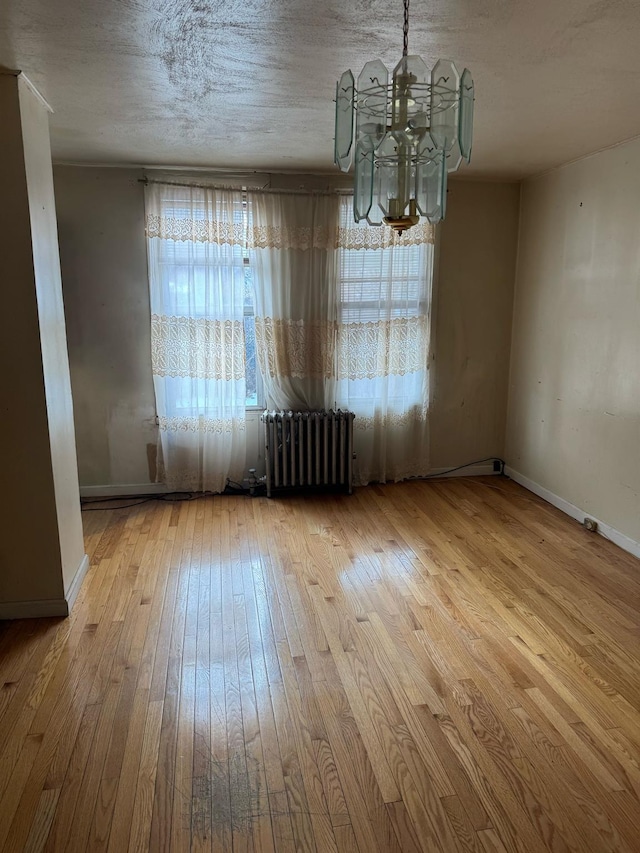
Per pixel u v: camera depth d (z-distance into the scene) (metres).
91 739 1.99
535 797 1.77
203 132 3.17
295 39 2.02
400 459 4.68
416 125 1.54
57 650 2.49
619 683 2.29
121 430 4.33
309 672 2.36
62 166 3.90
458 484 4.70
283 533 3.74
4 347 2.51
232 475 4.49
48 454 2.63
